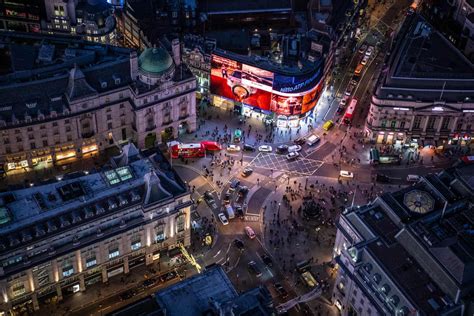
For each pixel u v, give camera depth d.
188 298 191.88
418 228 199.50
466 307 188.88
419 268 197.00
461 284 187.50
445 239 196.88
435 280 194.00
